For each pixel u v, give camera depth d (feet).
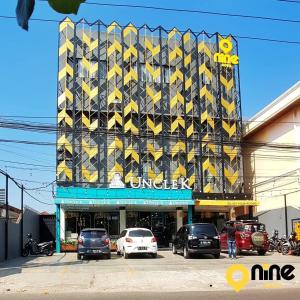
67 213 117.70
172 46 136.77
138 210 123.13
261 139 131.64
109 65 130.62
